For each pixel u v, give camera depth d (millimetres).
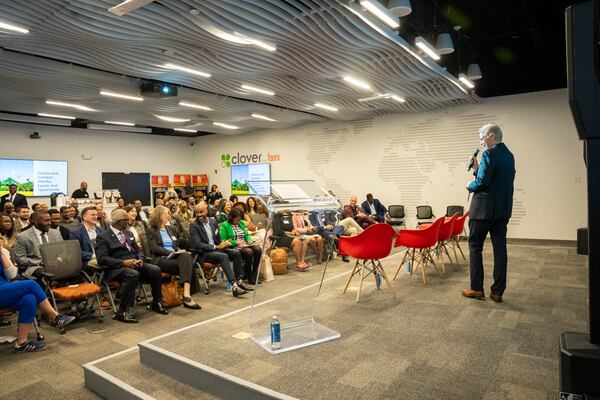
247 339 3182
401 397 2244
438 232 4941
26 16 4633
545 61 7844
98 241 4461
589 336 1385
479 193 3863
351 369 2602
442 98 9117
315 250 6625
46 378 3043
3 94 8062
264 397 2303
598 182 1352
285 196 3945
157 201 9781
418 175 10727
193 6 4586
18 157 11445
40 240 4605
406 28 6262
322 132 12516
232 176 14914
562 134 8844
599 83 1335
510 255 6832
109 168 13445
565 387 1340
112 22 4844
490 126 3840
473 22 6434
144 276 4641
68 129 12484
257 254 5668
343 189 12117
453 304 3938
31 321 3555
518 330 3180
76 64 6859
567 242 8562
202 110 10055
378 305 3996
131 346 3596
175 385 2734
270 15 5059
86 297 4406
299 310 3705
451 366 2596
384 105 9961
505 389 2291
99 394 2814
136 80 7859
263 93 8594
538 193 9141
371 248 4164
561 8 5855
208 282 5926
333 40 5855
